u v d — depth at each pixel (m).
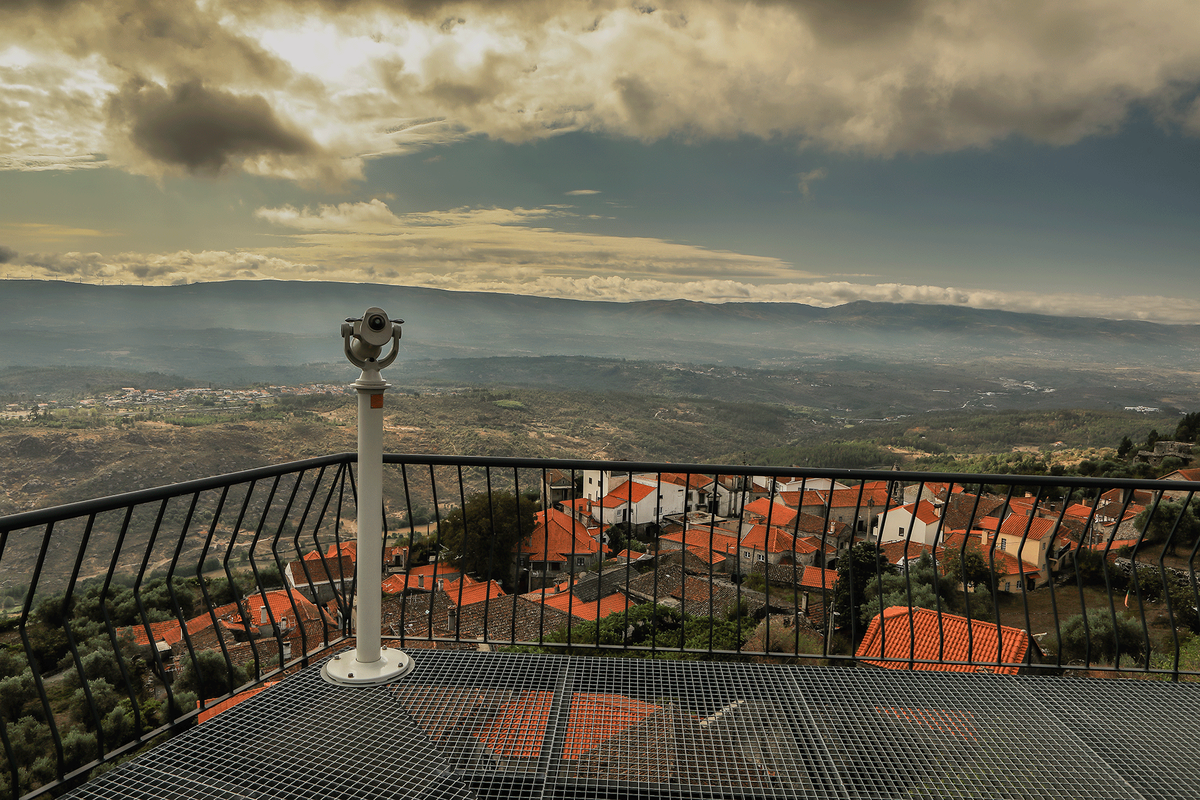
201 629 24.95
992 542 3.23
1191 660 10.68
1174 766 2.20
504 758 2.17
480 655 2.91
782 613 26.47
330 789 1.99
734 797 2.01
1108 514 31.69
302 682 2.64
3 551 2.00
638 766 2.14
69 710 18.61
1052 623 23.66
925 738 2.34
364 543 2.68
